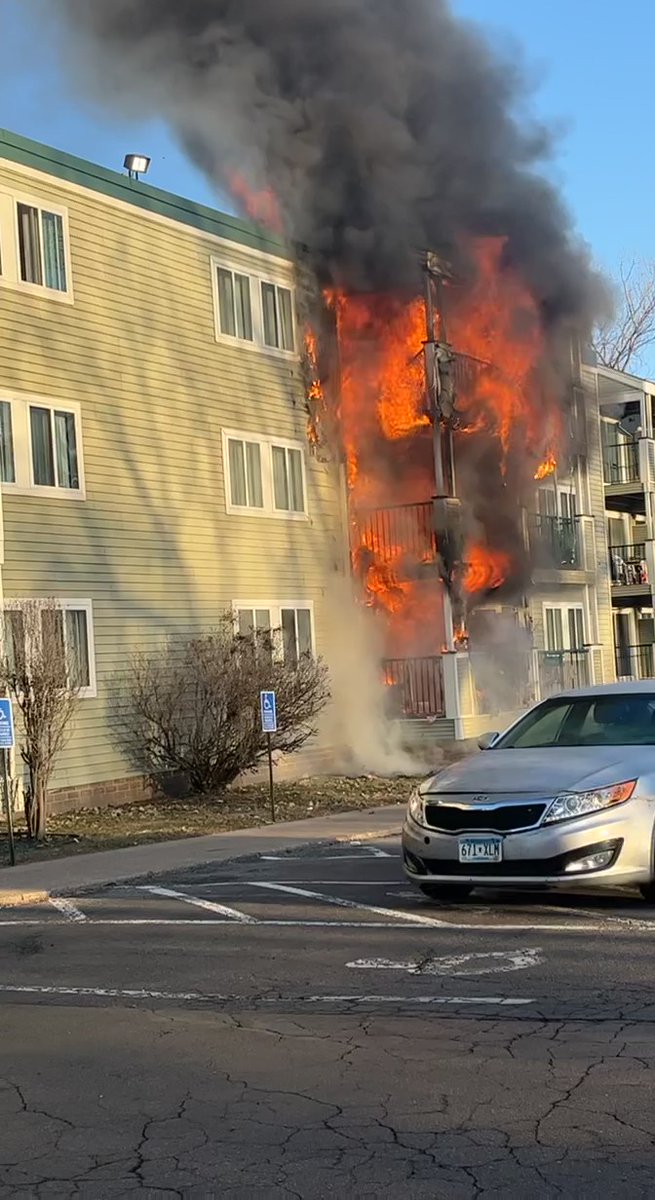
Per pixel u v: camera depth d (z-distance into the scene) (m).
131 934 8.88
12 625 15.38
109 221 18.80
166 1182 4.28
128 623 18.48
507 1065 5.40
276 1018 6.35
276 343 22.28
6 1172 4.41
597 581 30.30
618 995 6.51
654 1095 4.95
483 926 8.41
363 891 10.20
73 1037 6.14
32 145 17.45
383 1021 6.20
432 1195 4.09
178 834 14.86
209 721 18.78
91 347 18.23
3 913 10.26
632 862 8.42
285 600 21.86
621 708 9.91
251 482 21.38
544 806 8.40
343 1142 4.57
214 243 20.92
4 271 16.88
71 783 17.27
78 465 17.81
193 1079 5.38
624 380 31.80
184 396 19.98
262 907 9.69
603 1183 4.14
